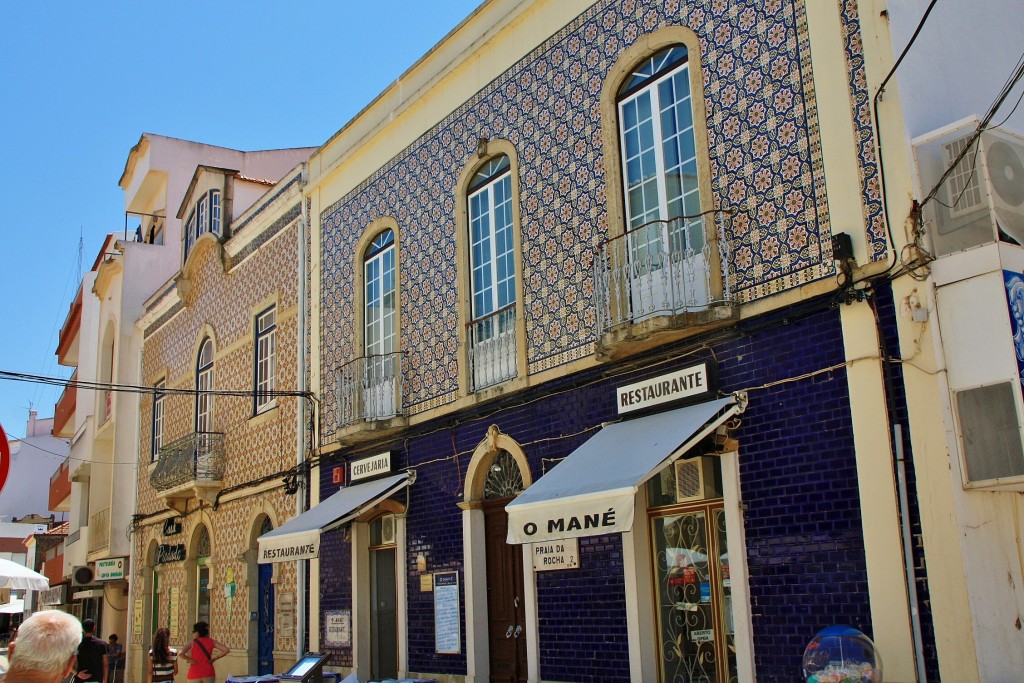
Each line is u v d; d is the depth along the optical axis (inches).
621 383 378.3
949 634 261.9
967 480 267.1
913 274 283.0
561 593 393.1
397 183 538.0
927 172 287.6
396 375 511.5
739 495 323.6
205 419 768.9
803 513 304.7
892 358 287.6
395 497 503.2
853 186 303.3
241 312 717.9
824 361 305.9
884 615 277.3
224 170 770.2
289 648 591.2
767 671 307.0
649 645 355.6
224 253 745.6
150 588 853.8
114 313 1039.0
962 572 261.1
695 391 341.7
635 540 362.6
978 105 320.8
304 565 588.1
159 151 1016.2
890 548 278.5
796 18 328.2
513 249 444.8
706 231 341.7
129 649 865.5
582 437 391.5
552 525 328.5
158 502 848.3
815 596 297.3
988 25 335.6
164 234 1022.4
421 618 477.7
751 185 335.0
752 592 315.3
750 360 328.8
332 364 585.3
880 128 298.0
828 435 301.4
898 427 282.4
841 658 265.0
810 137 319.0
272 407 652.1
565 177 415.8
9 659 168.6
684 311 336.2
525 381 422.9
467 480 455.8
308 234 628.1
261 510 649.0
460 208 481.7
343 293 580.7
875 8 303.7
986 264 269.9
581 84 413.7
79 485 1203.2
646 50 382.9
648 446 328.2
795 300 315.9
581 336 398.0
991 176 276.1
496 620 439.8
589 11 413.4
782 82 330.0
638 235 376.2
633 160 386.6
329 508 518.9
